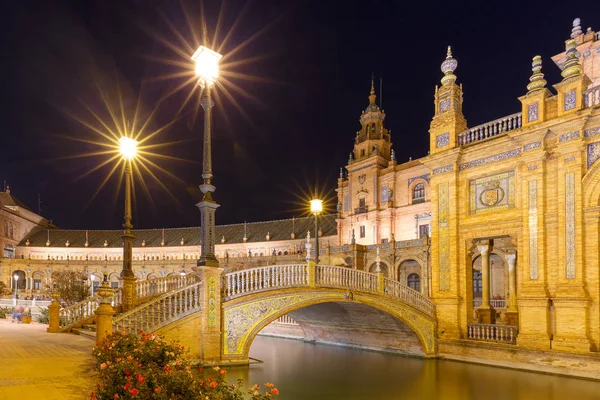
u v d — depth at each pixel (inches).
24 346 492.7
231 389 263.1
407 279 1760.6
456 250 818.2
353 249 1833.2
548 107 722.8
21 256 3277.6
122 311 728.3
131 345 332.5
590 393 541.3
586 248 654.5
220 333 608.1
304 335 1067.3
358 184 2222.0
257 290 647.8
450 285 819.4
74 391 285.9
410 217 1982.0
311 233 2746.1
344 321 928.3
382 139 2256.4
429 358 791.1
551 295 684.7
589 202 657.6
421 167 1967.3
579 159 668.7
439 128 879.7
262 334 1198.9
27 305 1606.8
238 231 3201.3
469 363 746.8
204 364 583.2
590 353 613.6
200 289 604.4
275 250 2866.6
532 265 707.4
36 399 265.4
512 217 749.9
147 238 3452.3
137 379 238.8
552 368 650.8
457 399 516.1
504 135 768.9
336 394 530.0
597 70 893.2
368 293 757.3
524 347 687.1
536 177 714.8
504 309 1207.6
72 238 3469.5
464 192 829.8
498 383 595.8
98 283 3061.0
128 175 775.1
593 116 658.8
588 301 637.9
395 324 821.9
